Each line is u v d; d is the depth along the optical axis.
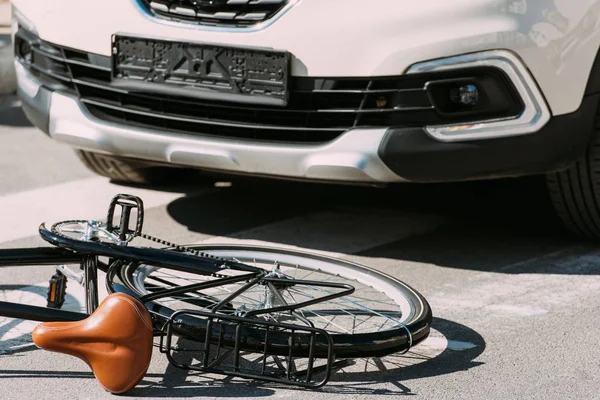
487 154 4.57
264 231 5.34
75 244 3.46
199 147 4.82
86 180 6.34
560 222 5.27
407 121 4.55
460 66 4.48
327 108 4.62
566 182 4.95
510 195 6.07
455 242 5.22
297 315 3.51
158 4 4.85
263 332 3.32
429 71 4.48
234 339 3.30
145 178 6.12
